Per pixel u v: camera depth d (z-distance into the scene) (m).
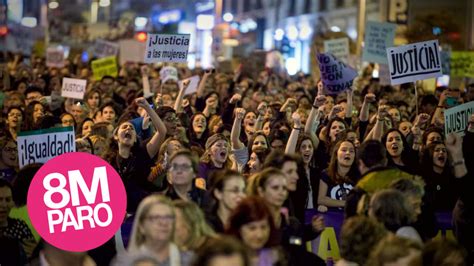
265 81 36.53
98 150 18.91
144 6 92.88
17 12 77.38
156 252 11.59
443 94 26.16
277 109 25.88
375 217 13.20
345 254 11.87
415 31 45.78
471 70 32.72
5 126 23.11
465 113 19.84
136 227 11.64
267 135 22.05
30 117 23.41
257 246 11.89
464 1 49.28
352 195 14.54
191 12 91.75
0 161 18.67
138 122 20.45
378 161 14.84
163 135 17.92
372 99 21.89
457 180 15.30
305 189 15.63
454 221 15.56
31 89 28.06
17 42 46.78
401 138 18.47
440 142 18.41
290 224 13.77
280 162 14.52
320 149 20.31
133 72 38.66
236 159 19.28
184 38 25.09
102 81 32.41
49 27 54.88
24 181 13.87
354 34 64.50
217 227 13.30
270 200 13.30
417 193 13.99
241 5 85.25
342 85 24.84
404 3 44.47
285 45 55.09
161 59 24.94
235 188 13.33
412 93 34.19
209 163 17.80
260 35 68.00
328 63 24.84
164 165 16.98
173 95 28.78
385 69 33.66
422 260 11.30
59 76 35.97
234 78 36.81
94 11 86.06
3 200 13.88
